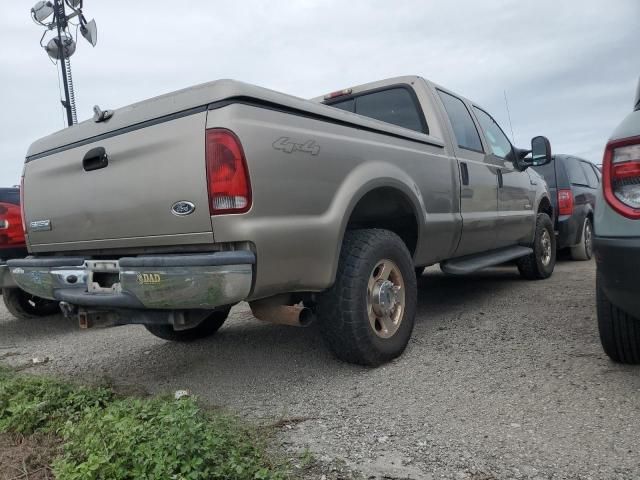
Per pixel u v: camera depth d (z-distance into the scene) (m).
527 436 2.44
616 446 2.30
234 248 2.68
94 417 2.64
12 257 5.41
